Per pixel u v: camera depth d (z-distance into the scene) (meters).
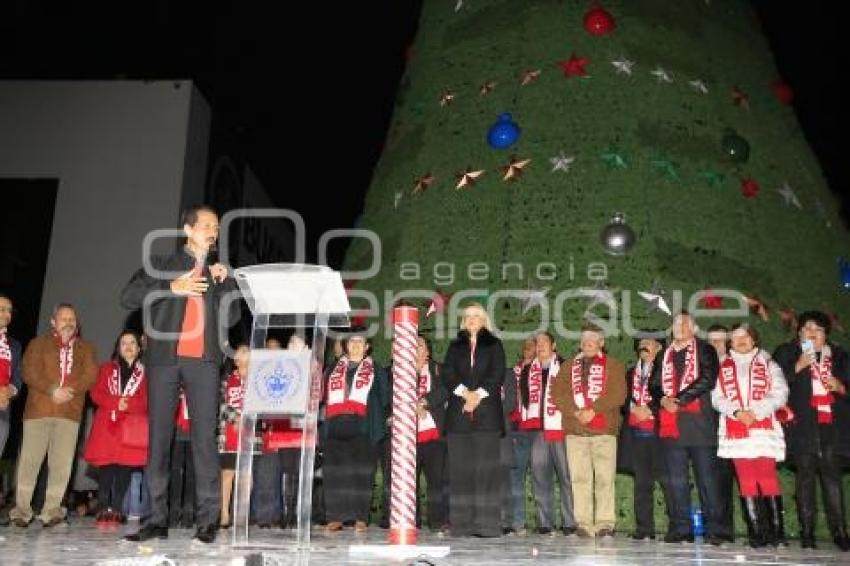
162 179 13.09
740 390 6.40
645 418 7.07
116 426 7.62
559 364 7.91
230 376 8.24
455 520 6.73
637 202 9.23
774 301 9.09
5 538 5.53
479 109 10.45
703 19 11.34
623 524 7.74
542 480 7.69
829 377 6.38
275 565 3.86
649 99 10.02
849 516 7.67
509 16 11.05
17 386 7.06
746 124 10.43
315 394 4.55
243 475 4.75
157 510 5.09
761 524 6.12
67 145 13.36
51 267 12.90
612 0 10.89
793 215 9.93
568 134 9.81
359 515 7.60
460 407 6.82
